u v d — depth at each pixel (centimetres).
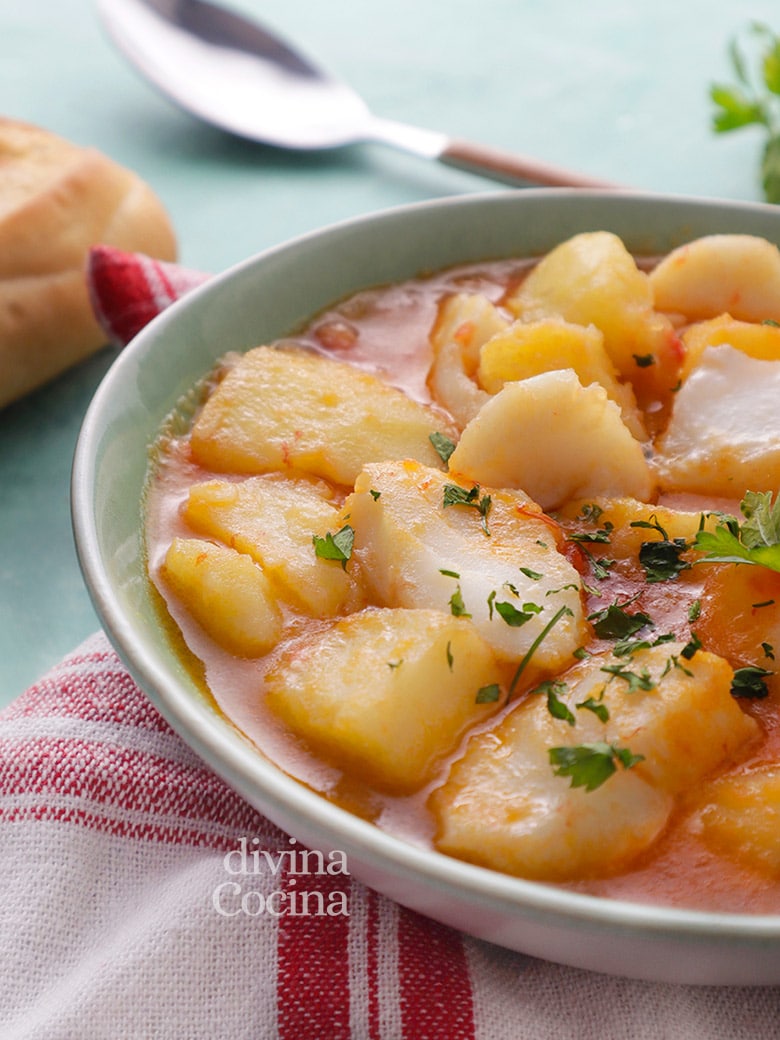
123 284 44
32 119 58
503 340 39
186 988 32
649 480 37
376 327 42
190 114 58
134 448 37
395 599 34
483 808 31
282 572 34
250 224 52
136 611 33
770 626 33
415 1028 32
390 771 31
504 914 29
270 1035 32
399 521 34
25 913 33
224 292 40
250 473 37
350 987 32
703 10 68
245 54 60
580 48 65
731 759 32
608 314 40
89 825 34
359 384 39
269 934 33
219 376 39
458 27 67
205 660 34
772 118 54
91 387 47
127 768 35
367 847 29
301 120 57
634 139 57
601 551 36
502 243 44
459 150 53
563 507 37
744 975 30
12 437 46
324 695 32
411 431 38
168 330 38
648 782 31
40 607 41
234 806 35
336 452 37
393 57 64
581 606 34
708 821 31
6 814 34
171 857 34
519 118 59
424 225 43
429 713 32
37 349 46
